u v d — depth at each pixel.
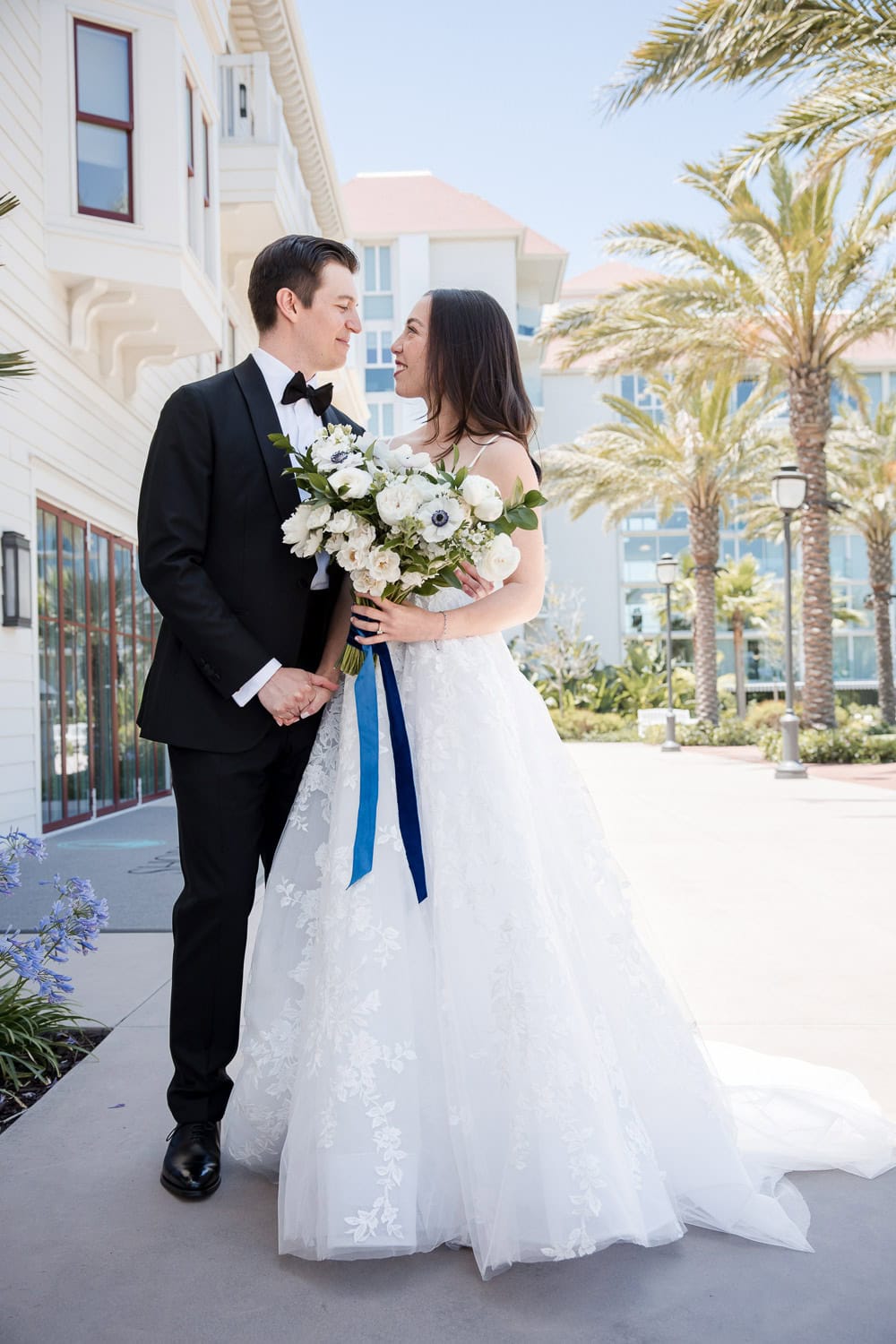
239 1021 2.59
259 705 2.50
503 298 42.59
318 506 2.35
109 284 9.41
